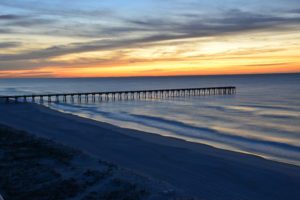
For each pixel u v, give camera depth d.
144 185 12.62
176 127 33.31
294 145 24.92
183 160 18.16
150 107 53.91
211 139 27.25
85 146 21.38
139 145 21.92
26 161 15.59
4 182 12.63
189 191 13.20
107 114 44.34
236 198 12.68
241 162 17.95
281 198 12.88
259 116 42.09
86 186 12.37
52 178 13.19
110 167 14.91
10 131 23.64
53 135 25.06
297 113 45.09
